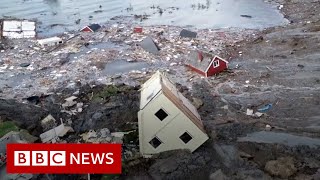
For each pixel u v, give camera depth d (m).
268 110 29.62
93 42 45.22
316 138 25.56
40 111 28.97
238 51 41.72
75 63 39.47
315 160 22.69
